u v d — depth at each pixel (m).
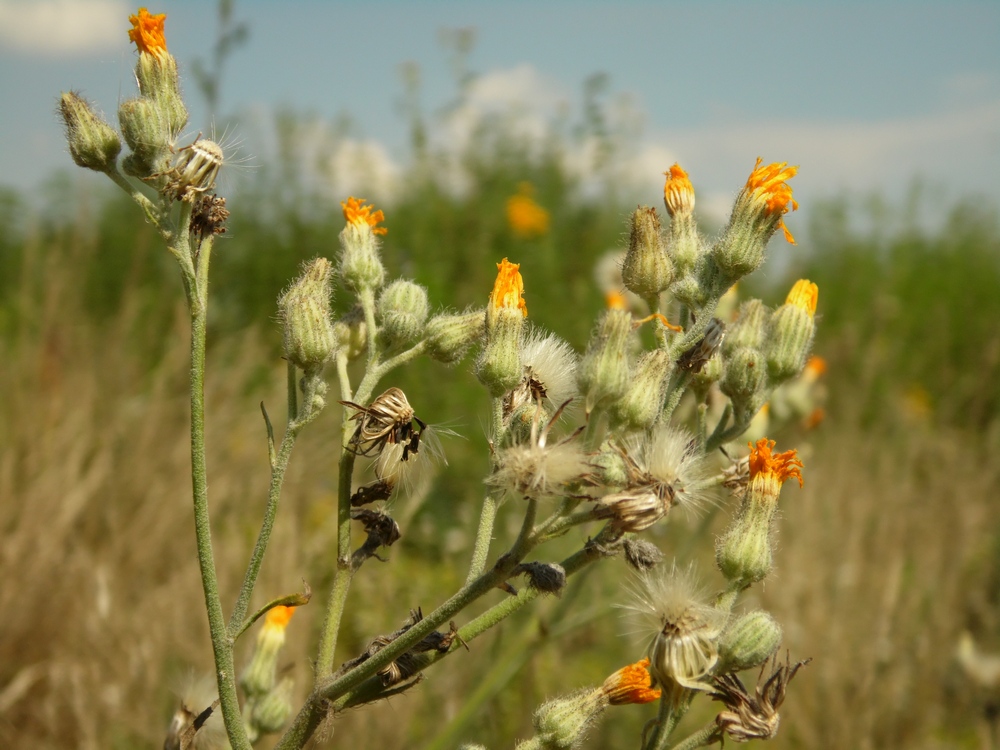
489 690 4.14
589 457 1.99
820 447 8.80
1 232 10.20
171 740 2.75
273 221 11.09
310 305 2.20
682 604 2.20
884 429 9.72
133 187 2.20
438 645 2.14
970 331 12.79
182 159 2.18
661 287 2.44
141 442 6.66
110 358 7.64
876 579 6.52
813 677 5.77
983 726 5.73
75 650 5.02
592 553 2.02
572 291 10.33
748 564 2.35
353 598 5.57
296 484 6.68
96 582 5.20
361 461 6.56
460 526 6.45
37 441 6.36
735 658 2.18
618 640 5.39
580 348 9.53
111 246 9.91
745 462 2.49
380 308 2.50
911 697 5.98
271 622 2.93
